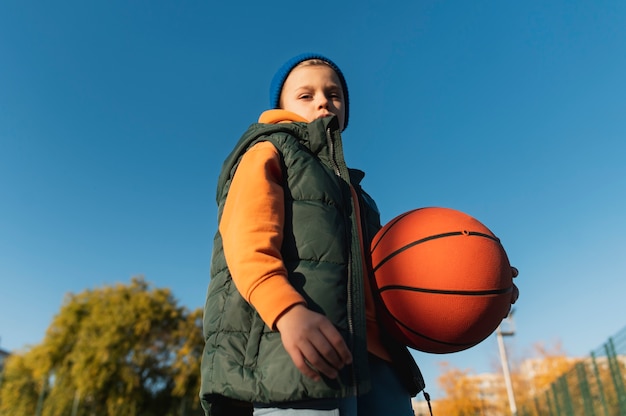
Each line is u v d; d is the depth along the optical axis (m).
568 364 27.39
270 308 0.96
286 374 0.97
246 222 1.10
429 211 1.40
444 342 1.23
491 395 35.75
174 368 23.88
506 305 1.31
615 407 8.14
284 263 1.12
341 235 1.18
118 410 22.11
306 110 1.87
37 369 23.98
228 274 1.24
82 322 24.62
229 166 1.43
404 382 1.36
